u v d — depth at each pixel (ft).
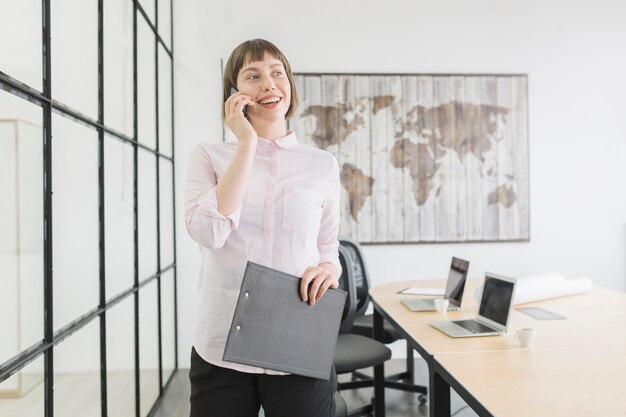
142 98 9.42
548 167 13.37
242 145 3.41
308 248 3.81
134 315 8.63
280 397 3.61
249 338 3.29
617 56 13.55
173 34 12.16
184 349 12.10
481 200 13.16
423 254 13.07
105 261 7.07
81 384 6.18
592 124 13.50
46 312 5.22
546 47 13.38
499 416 3.73
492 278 6.86
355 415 8.73
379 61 12.98
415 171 13.00
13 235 4.49
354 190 12.89
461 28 13.17
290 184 3.82
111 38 7.61
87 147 6.54
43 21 5.22
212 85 12.22
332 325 3.77
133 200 8.67
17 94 4.60
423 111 13.01
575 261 13.44
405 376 10.84
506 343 5.87
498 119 13.19
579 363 5.03
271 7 12.67
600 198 13.51
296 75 12.75
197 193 3.64
